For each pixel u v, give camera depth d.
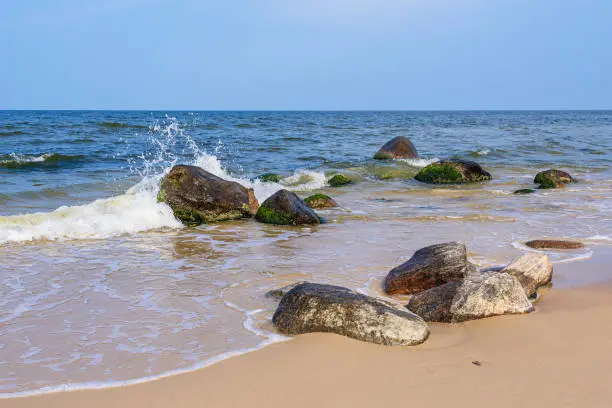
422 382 4.07
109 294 6.27
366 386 4.02
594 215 11.74
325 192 15.59
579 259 7.78
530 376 4.15
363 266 7.56
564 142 33.41
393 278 6.40
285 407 3.75
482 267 7.32
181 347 4.77
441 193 15.49
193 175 11.07
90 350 4.73
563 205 13.14
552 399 3.82
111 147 25.03
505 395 3.87
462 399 3.82
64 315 5.58
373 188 16.61
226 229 10.26
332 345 4.71
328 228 10.34
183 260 7.88
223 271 7.28
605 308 5.68
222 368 4.34
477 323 5.21
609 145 31.70
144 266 7.52
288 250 8.53
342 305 5.00
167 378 4.18
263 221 10.95
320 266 7.54
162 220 10.39
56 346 4.81
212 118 73.00
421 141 33.59
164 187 10.93
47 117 66.94
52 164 19.47
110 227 9.79
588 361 4.42
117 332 5.14
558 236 9.53
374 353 4.55
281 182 17.20
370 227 10.41
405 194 15.28
